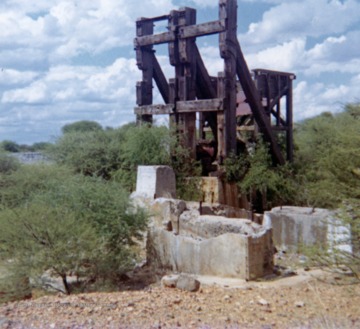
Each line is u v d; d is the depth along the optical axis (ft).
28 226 46.01
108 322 30.50
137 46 89.30
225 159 77.97
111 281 45.98
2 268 46.73
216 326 29.89
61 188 53.01
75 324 30.09
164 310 33.01
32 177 72.28
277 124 91.91
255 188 79.10
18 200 68.90
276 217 51.44
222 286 39.83
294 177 85.35
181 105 82.48
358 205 40.01
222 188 76.69
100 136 90.89
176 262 47.93
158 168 62.13
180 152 80.59
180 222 53.06
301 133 104.12
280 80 91.20
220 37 77.92
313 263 41.01
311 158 89.20
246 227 46.75
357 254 39.29
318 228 48.47
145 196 61.46
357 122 51.03
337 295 35.76
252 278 42.09
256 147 83.51
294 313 32.30
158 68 91.66
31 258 45.65
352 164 48.03
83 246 45.85
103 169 86.74
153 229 51.06
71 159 87.25
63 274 45.52
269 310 32.96
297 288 38.32
